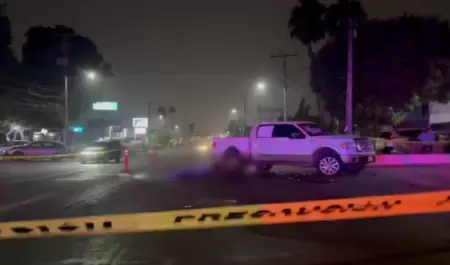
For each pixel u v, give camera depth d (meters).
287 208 7.25
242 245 7.85
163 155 46.69
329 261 6.88
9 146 41.78
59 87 64.88
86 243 8.16
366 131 47.09
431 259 6.93
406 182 16.11
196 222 6.79
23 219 10.30
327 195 13.17
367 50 41.12
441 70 40.19
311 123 19.38
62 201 13.16
